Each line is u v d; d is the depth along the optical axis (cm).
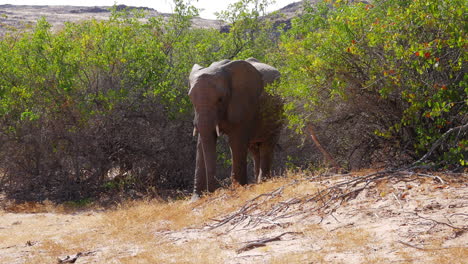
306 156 1536
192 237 850
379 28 1020
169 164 1809
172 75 1923
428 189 789
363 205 794
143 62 1834
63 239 975
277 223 814
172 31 2062
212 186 1238
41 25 1928
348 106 1132
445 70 998
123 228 1018
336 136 1234
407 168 904
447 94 938
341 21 1103
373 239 659
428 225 668
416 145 1007
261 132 1419
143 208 1218
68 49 1783
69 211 1562
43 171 1788
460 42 889
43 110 1784
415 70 1012
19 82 1806
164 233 918
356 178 872
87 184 1769
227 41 2138
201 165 1301
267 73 1462
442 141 945
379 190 825
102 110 1798
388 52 1061
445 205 718
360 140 1192
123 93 1770
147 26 2002
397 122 1086
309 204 860
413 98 970
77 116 1753
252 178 1878
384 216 734
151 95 1850
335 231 725
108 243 892
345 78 1087
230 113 1309
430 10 927
